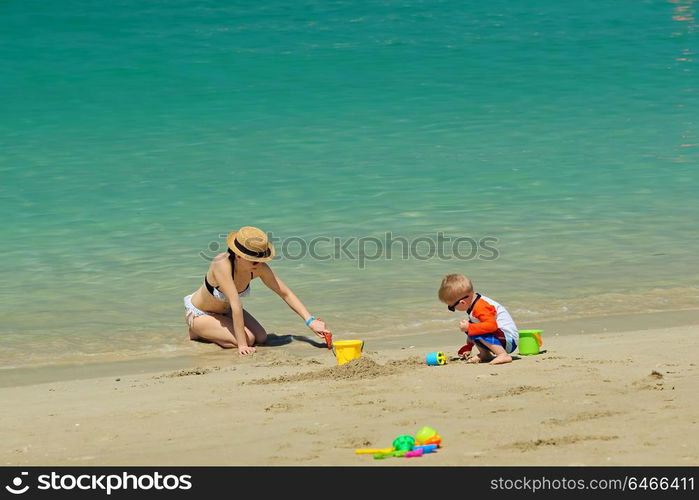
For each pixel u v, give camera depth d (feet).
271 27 160.66
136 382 37.52
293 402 30.37
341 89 122.52
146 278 56.49
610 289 52.54
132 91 123.03
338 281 55.31
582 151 91.04
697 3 180.45
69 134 102.17
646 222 66.95
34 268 58.59
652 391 29.73
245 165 87.97
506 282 54.13
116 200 76.07
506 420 26.84
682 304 49.90
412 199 74.79
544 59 138.82
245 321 46.37
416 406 29.07
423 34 155.74
